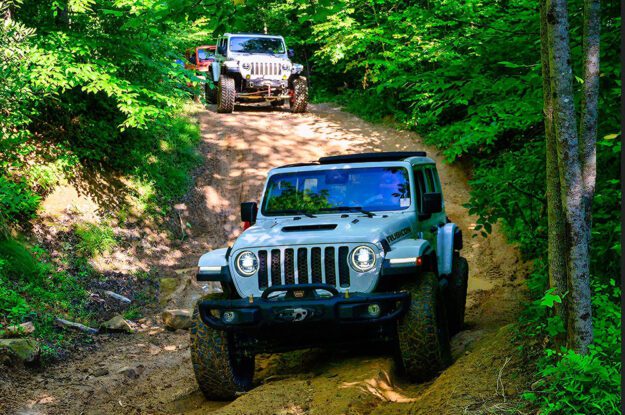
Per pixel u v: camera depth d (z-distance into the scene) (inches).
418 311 206.7
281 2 901.2
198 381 217.2
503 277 391.9
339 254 212.1
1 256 331.9
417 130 681.0
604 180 239.3
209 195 543.5
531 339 190.4
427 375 211.2
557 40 152.6
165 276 421.1
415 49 434.0
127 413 219.6
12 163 392.2
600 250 219.6
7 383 241.0
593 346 153.0
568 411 145.5
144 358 285.7
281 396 198.2
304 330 209.3
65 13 430.6
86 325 326.6
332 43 735.7
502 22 287.7
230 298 224.2
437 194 237.0
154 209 484.4
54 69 377.1
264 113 781.9
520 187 258.5
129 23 264.1
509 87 263.0
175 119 626.8
